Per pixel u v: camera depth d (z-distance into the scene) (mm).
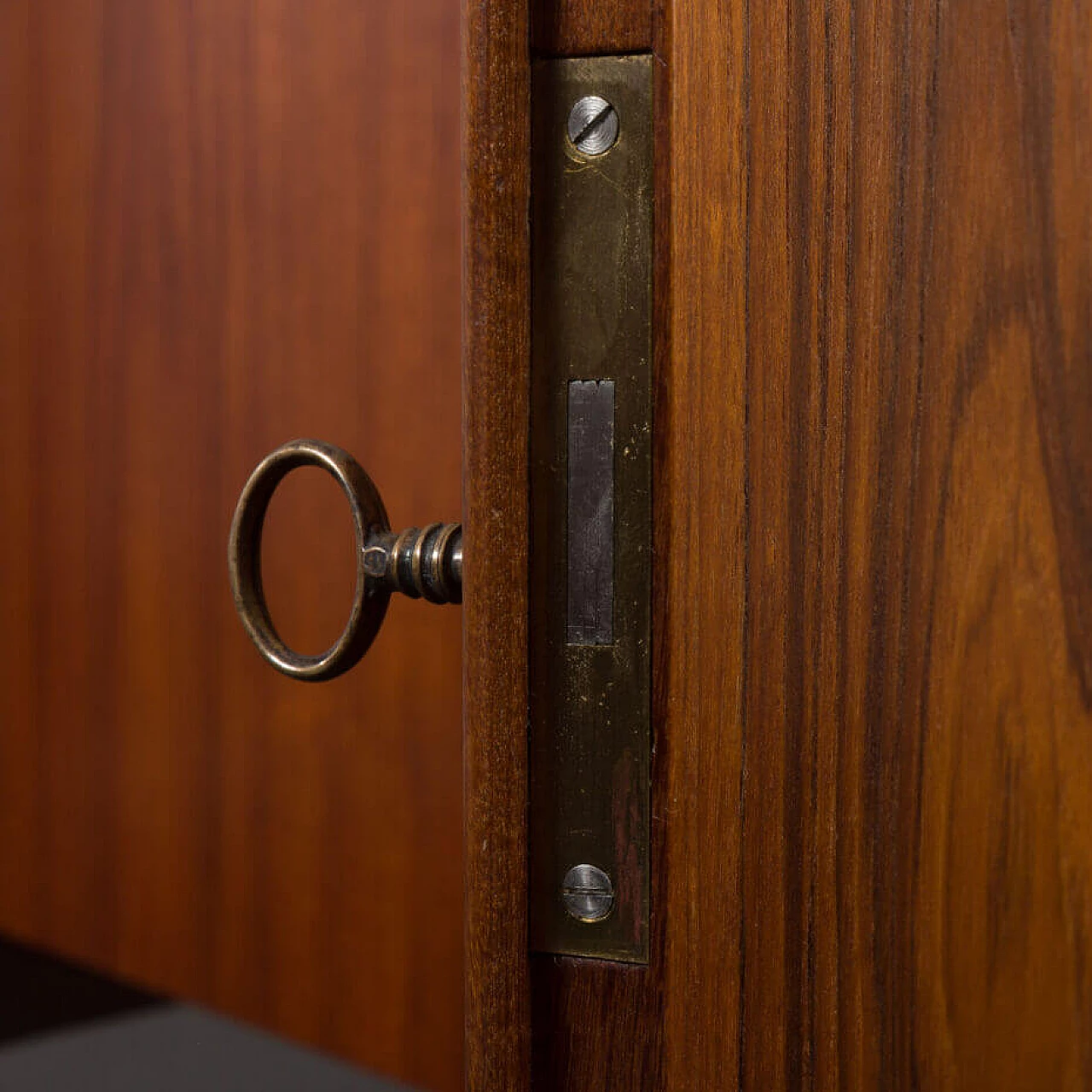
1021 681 276
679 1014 301
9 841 958
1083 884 273
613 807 307
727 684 294
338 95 765
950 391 278
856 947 287
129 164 853
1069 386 271
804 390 287
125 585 878
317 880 814
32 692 935
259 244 801
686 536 296
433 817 768
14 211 913
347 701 798
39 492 919
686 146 294
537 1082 313
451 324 731
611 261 303
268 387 802
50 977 936
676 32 294
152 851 882
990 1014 280
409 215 743
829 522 286
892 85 280
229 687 836
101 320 875
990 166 274
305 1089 817
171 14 827
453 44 722
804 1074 292
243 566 334
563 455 306
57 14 877
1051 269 271
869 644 284
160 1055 871
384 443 759
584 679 307
